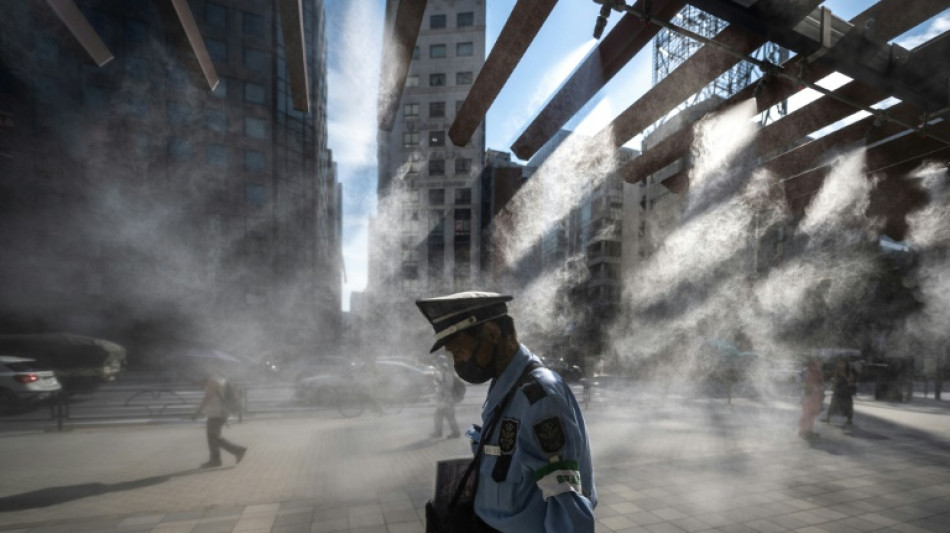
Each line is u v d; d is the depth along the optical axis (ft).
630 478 16.80
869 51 4.86
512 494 3.72
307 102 5.96
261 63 107.76
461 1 138.00
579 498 3.39
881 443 23.58
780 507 13.73
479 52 136.46
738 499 14.47
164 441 25.00
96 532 12.42
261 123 107.14
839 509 13.58
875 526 12.34
